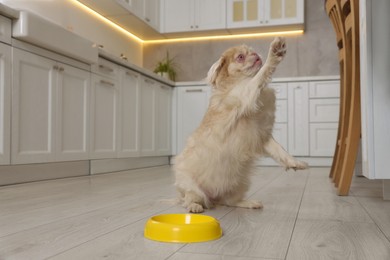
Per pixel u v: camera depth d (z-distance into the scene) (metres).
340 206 1.75
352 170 2.12
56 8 4.05
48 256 0.93
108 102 3.82
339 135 3.17
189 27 5.67
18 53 2.67
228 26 5.54
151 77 4.77
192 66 6.02
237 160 1.67
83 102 3.41
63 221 1.37
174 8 5.73
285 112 4.91
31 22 2.65
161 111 5.09
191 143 1.77
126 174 3.64
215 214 1.55
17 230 1.22
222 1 5.56
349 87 2.51
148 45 6.19
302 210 1.64
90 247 1.01
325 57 5.54
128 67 4.16
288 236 1.14
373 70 1.33
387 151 1.33
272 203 1.87
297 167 1.62
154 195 2.12
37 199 1.95
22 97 2.71
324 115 4.80
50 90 2.99
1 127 2.53
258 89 1.58
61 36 2.97
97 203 1.82
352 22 2.02
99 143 3.67
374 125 1.34
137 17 5.02
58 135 3.08
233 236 1.14
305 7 5.58
